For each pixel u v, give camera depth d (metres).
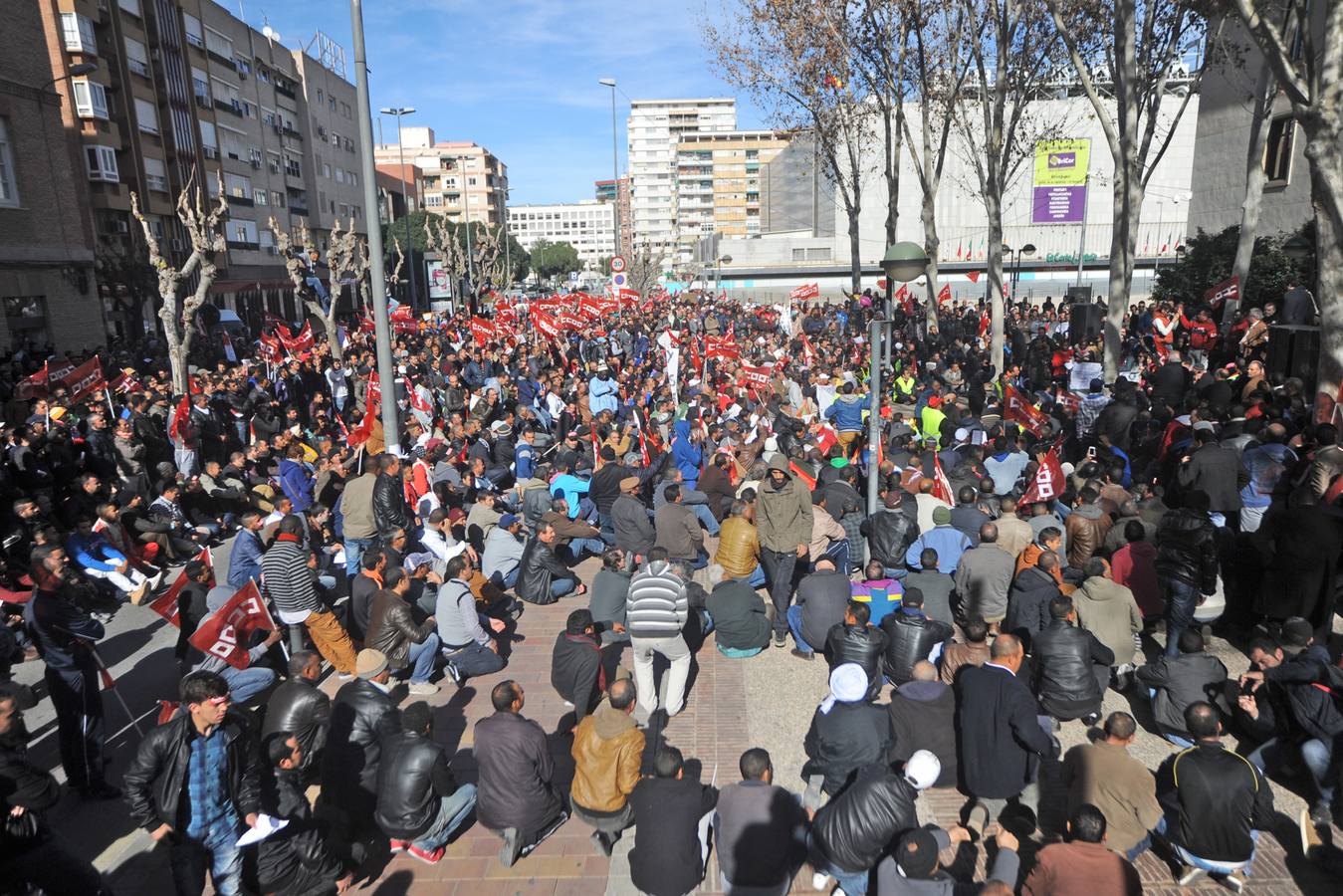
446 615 7.99
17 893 4.33
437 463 12.88
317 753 6.07
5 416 15.55
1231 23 22.50
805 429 13.74
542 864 5.56
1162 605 7.60
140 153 40.16
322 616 7.84
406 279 62.28
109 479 12.77
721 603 8.27
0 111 25.11
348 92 74.50
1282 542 7.34
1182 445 10.73
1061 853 4.39
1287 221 28.78
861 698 5.54
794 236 83.12
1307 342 14.17
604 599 8.34
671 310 49.06
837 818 4.85
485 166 145.62
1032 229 72.31
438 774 5.46
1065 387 18.02
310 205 65.50
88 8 36.03
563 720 7.30
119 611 10.14
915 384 19.08
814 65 28.78
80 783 6.28
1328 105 9.12
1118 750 5.28
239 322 38.31
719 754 6.69
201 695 4.65
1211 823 4.89
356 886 5.36
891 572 8.62
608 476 11.36
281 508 9.25
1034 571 7.18
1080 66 18.02
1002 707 5.63
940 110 30.52
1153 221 73.69
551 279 141.88
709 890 5.28
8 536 10.70
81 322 28.38
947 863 5.33
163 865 5.65
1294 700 5.75
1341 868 5.16
